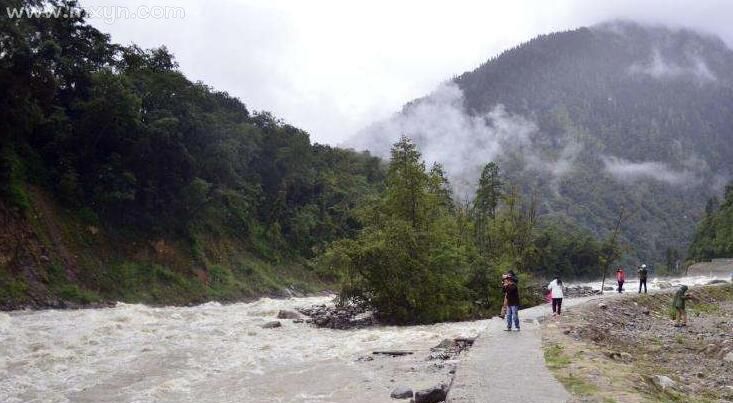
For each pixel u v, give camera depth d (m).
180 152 47.59
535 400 9.07
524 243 46.62
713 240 136.38
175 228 49.69
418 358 16.44
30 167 38.88
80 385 13.48
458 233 41.22
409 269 29.19
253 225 67.25
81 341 19.19
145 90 48.03
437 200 33.47
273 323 25.75
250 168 73.00
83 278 36.69
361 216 33.28
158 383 13.82
